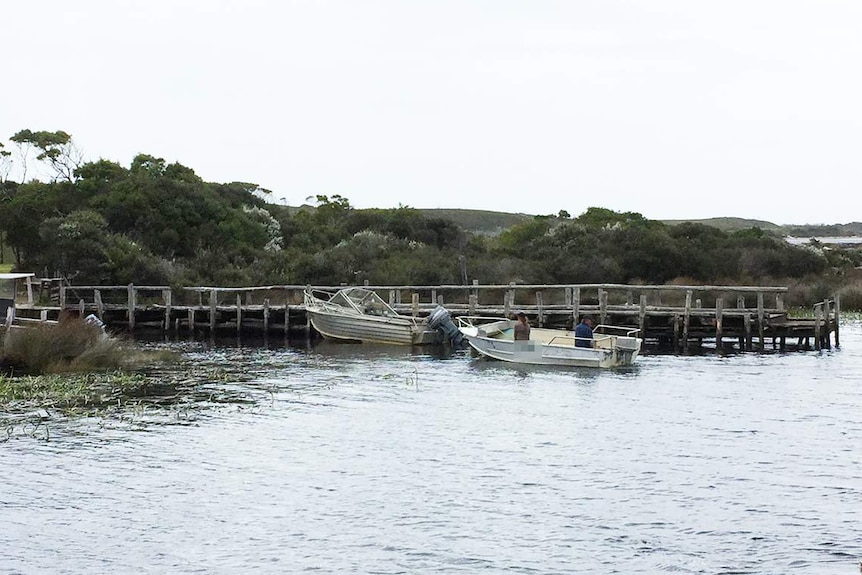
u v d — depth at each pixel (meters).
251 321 49.06
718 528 17.30
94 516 17.77
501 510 18.20
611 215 83.38
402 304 48.84
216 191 74.56
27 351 33.75
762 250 69.75
